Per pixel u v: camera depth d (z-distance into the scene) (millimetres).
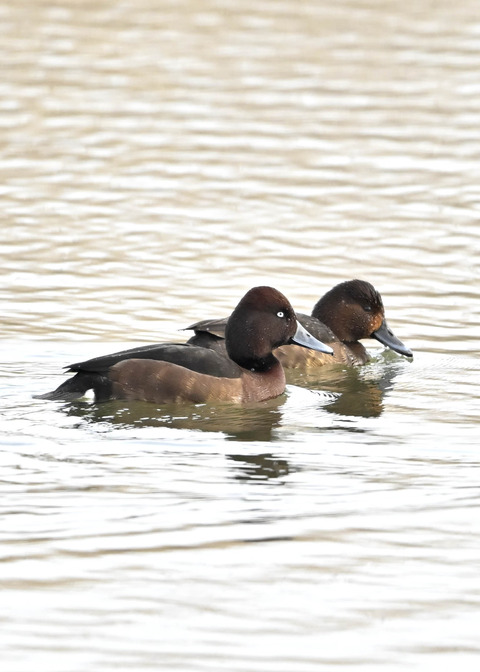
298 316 14461
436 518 9414
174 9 35500
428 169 22125
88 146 23359
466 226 19109
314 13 35062
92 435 11062
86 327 14766
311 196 20672
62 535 8984
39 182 21234
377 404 12500
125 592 8188
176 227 19047
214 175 21766
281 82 27984
